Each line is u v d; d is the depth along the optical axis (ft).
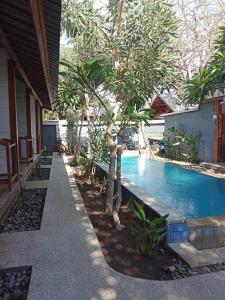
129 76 15.88
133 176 32.27
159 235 11.77
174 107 69.10
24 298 8.64
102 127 25.55
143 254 11.37
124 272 10.00
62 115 54.85
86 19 18.53
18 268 10.18
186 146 41.19
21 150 34.30
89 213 16.66
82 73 13.85
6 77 22.15
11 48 19.45
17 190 20.15
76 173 29.48
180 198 23.07
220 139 34.65
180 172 33.24
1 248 11.74
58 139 59.16
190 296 8.55
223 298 8.46
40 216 16.20
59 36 13.88
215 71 24.21
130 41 17.11
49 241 12.41
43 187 23.29
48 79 22.17
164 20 17.39
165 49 18.11
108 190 16.46
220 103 33.27
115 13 17.52
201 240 12.59
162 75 18.16
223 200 22.31
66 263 10.46
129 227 14.35
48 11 11.37
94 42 19.40
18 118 34.78
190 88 28.78
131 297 8.51
